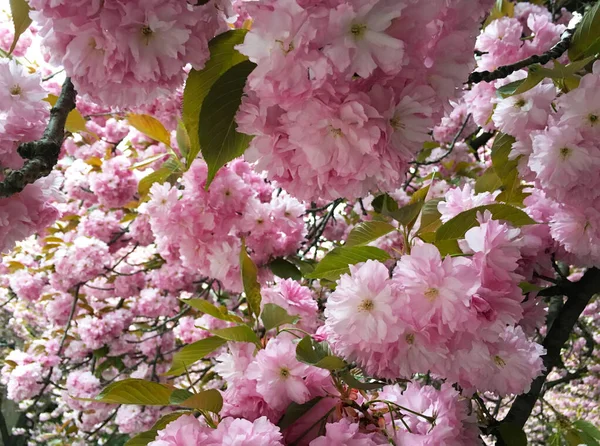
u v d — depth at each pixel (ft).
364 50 0.67
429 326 0.95
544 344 1.94
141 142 3.63
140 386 1.13
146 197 2.39
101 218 3.80
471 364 1.03
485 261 0.97
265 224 2.10
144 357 4.39
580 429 2.06
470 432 1.25
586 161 1.28
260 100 0.77
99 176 3.39
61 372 4.48
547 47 1.74
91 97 0.85
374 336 0.96
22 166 1.10
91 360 4.42
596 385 6.07
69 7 0.75
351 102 0.70
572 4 2.76
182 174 2.23
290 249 2.20
